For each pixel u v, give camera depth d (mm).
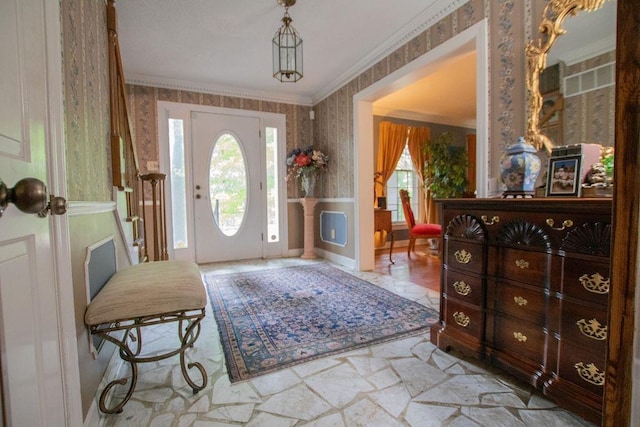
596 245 1056
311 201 4230
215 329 1968
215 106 3943
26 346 615
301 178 4379
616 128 428
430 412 1187
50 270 761
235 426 1116
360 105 3379
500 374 1441
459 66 3227
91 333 1092
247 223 4191
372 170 3516
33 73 704
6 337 528
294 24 2500
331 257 4125
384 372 1464
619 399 433
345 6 2270
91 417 1062
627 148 417
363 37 2721
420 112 5023
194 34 2645
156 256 2377
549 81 1646
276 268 3643
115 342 1161
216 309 2311
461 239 1585
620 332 430
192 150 3848
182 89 3766
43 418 689
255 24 2494
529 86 1721
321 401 1254
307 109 4484
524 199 1274
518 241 1321
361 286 2879
